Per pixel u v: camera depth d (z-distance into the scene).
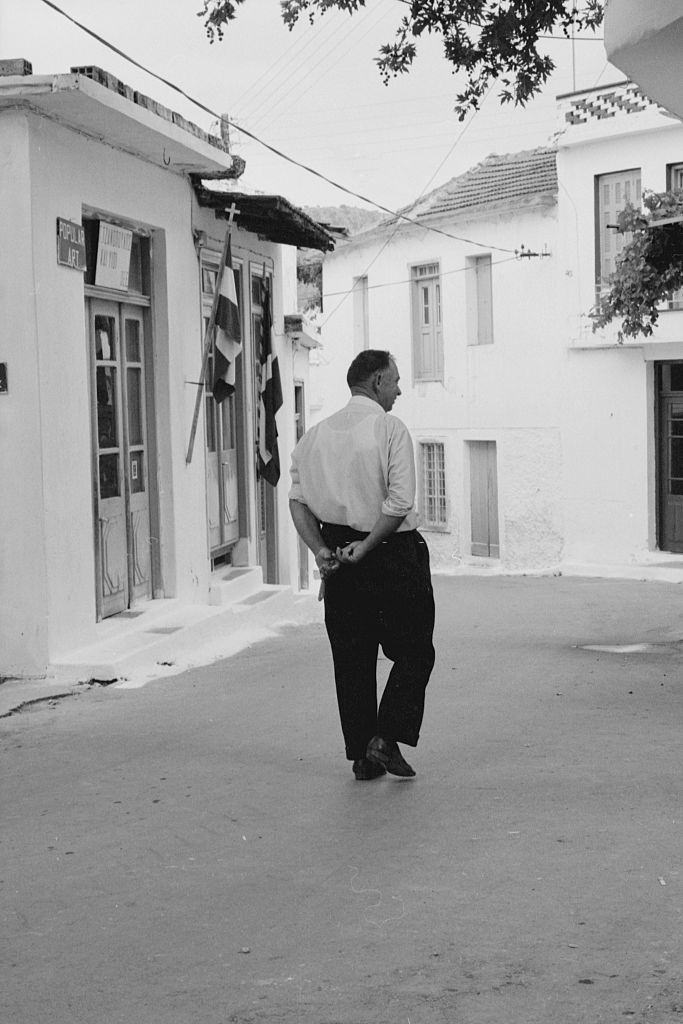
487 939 4.35
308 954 4.30
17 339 9.55
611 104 25.33
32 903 4.96
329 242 15.68
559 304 27.25
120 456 11.48
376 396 6.54
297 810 6.09
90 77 9.75
